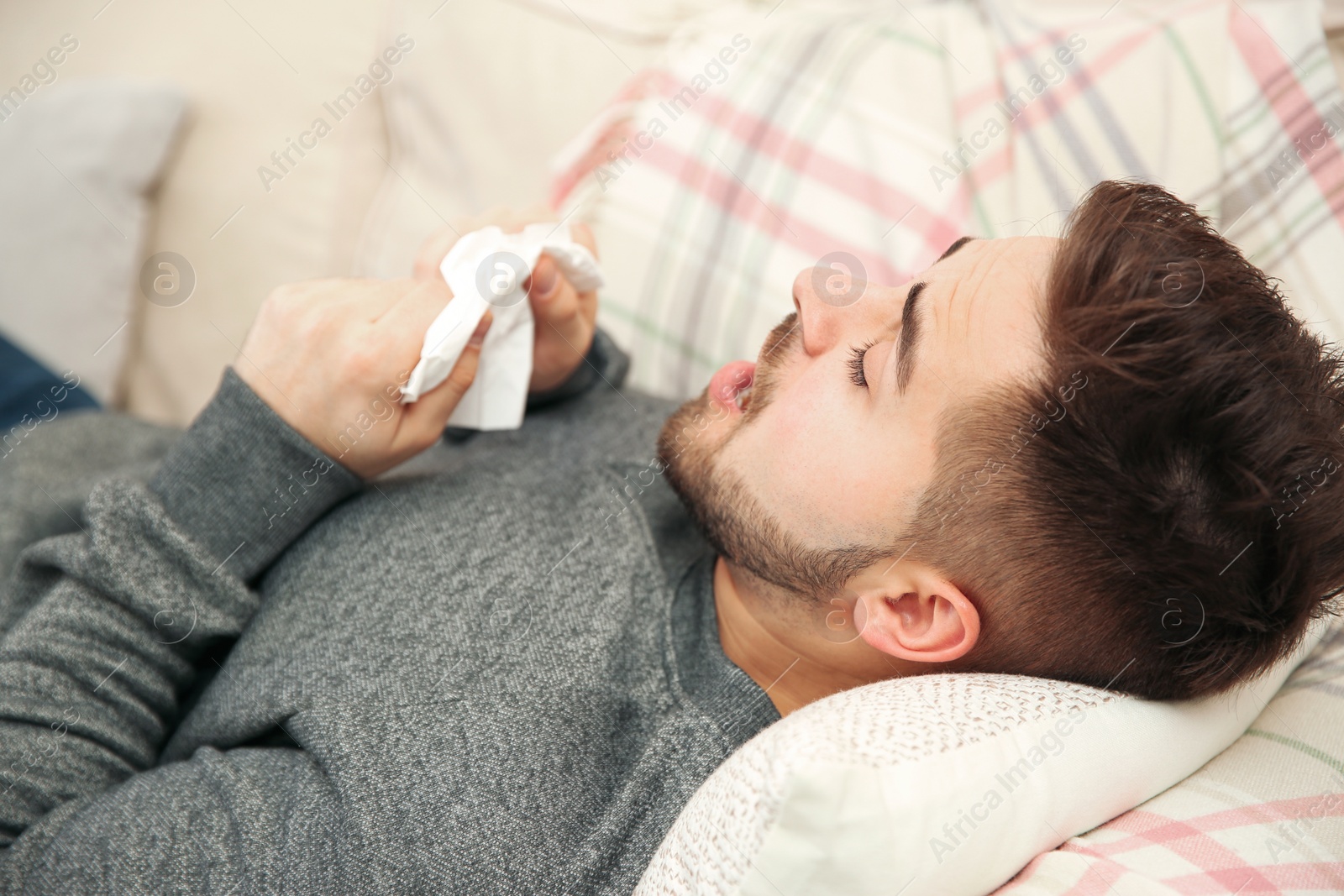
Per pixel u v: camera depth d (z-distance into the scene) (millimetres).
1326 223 866
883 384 618
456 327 700
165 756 716
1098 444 559
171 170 1210
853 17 1134
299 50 1257
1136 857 518
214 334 1204
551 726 629
